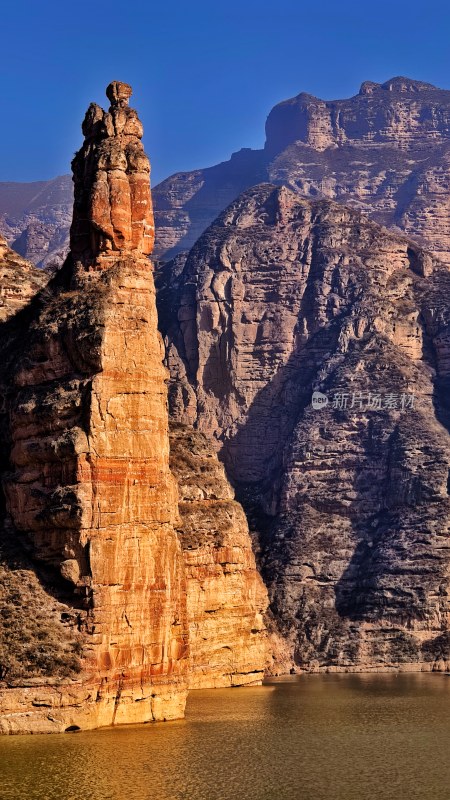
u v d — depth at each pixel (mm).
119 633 148500
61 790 131125
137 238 156375
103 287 153500
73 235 159625
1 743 141750
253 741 158875
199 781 136875
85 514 147375
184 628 154875
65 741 142375
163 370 154125
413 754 156375
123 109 161000
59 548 148875
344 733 171625
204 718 174625
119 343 150750
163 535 151625
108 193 156250
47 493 150500
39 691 143750
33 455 151625
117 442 149375
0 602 147375
